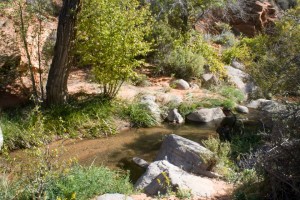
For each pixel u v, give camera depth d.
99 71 9.73
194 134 9.69
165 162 6.55
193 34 15.67
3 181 5.28
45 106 9.52
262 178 5.17
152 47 13.81
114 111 9.96
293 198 4.50
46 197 4.55
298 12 12.27
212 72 13.80
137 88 11.76
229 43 17.47
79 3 9.27
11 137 8.07
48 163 5.09
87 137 9.03
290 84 6.68
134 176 7.21
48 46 10.68
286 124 4.67
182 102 11.19
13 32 10.56
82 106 9.77
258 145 7.69
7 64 10.31
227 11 19.03
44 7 10.23
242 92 12.96
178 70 13.25
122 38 9.48
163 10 14.70
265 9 20.05
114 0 9.62
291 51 9.28
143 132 9.66
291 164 4.42
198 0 15.55
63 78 9.50
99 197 5.12
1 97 9.75
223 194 5.67
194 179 6.04
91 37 9.52
